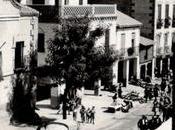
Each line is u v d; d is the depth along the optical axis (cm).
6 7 2244
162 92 3869
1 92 2259
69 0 3656
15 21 2331
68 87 2548
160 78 5062
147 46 4784
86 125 2655
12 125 2355
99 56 2508
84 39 2491
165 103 3114
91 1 5062
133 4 4938
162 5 5097
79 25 2497
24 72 2470
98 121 2792
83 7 3316
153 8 4859
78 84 2495
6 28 2266
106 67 2581
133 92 3747
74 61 2469
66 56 2469
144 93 3791
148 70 5000
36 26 2558
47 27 3131
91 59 2492
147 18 4922
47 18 3116
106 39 3841
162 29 5175
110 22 3831
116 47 4056
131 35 4388
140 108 3306
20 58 2455
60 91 2992
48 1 3506
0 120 2278
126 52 4219
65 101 2638
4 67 2278
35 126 2395
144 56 4753
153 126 2447
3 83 2270
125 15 4681
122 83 4275
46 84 2916
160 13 5078
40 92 3334
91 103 3328
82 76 2459
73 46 2439
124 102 3253
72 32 2481
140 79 4572
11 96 2359
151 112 3153
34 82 2575
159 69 5241
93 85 3850
